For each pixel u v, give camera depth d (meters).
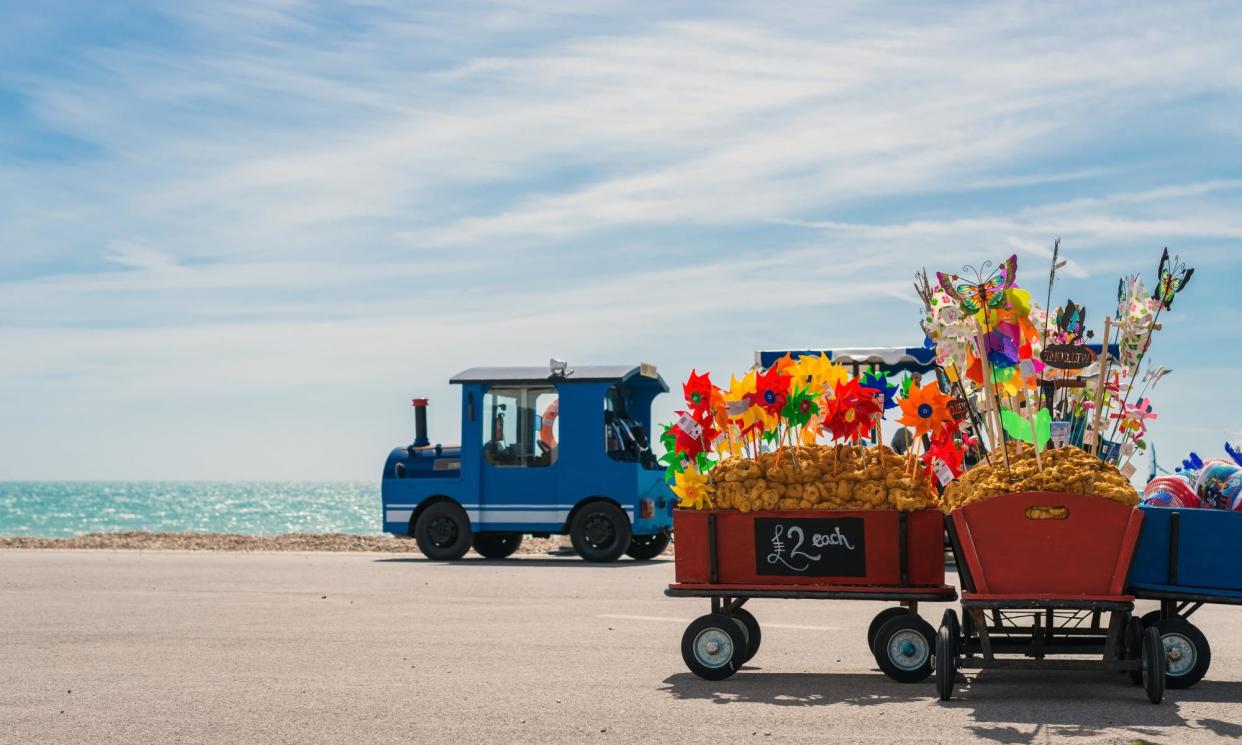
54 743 5.99
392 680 7.75
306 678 7.82
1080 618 8.02
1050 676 7.88
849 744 5.85
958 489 7.61
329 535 26.97
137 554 20.27
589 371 19.30
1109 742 5.83
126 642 9.48
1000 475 7.37
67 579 15.13
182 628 10.33
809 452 8.05
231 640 9.59
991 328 7.63
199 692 7.32
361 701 7.03
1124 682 7.62
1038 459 7.31
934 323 7.72
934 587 7.71
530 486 19.25
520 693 7.28
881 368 18.36
